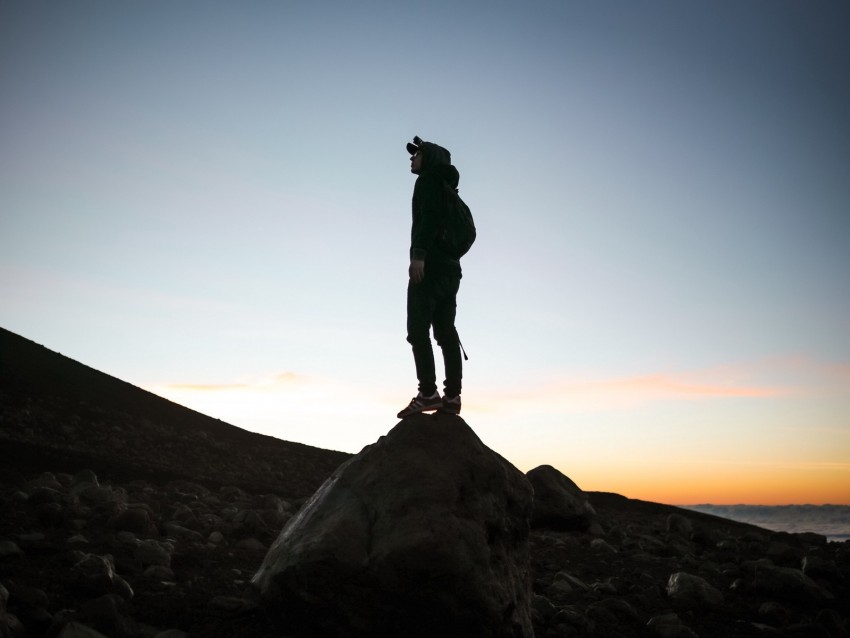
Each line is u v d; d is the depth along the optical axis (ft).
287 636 17.20
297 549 16.53
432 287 19.04
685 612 25.23
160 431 67.00
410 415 18.93
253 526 30.81
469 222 19.65
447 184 19.30
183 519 31.78
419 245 18.49
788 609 27.30
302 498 48.67
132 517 27.20
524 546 18.80
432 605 15.96
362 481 17.75
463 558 15.93
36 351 80.69
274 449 72.08
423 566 15.72
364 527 16.52
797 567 37.65
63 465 44.68
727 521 73.72
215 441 68.80
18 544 21.71
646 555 36.14
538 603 22.58
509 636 16.63
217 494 44.14
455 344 19.71
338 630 16.40
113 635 16.15
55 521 25.96
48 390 68.54
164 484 45.91
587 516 44.24
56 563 20.58
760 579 29.07
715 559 38.55
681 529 49.49
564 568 31.58
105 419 65.21
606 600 24.26
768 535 59.82
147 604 18.66
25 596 16.92
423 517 16.29
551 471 45.98
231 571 23.32
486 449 18.80
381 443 18.63
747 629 23.77
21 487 34.30
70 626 15.11
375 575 15.79
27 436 52.75
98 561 19.67
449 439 18.25
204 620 17.98
